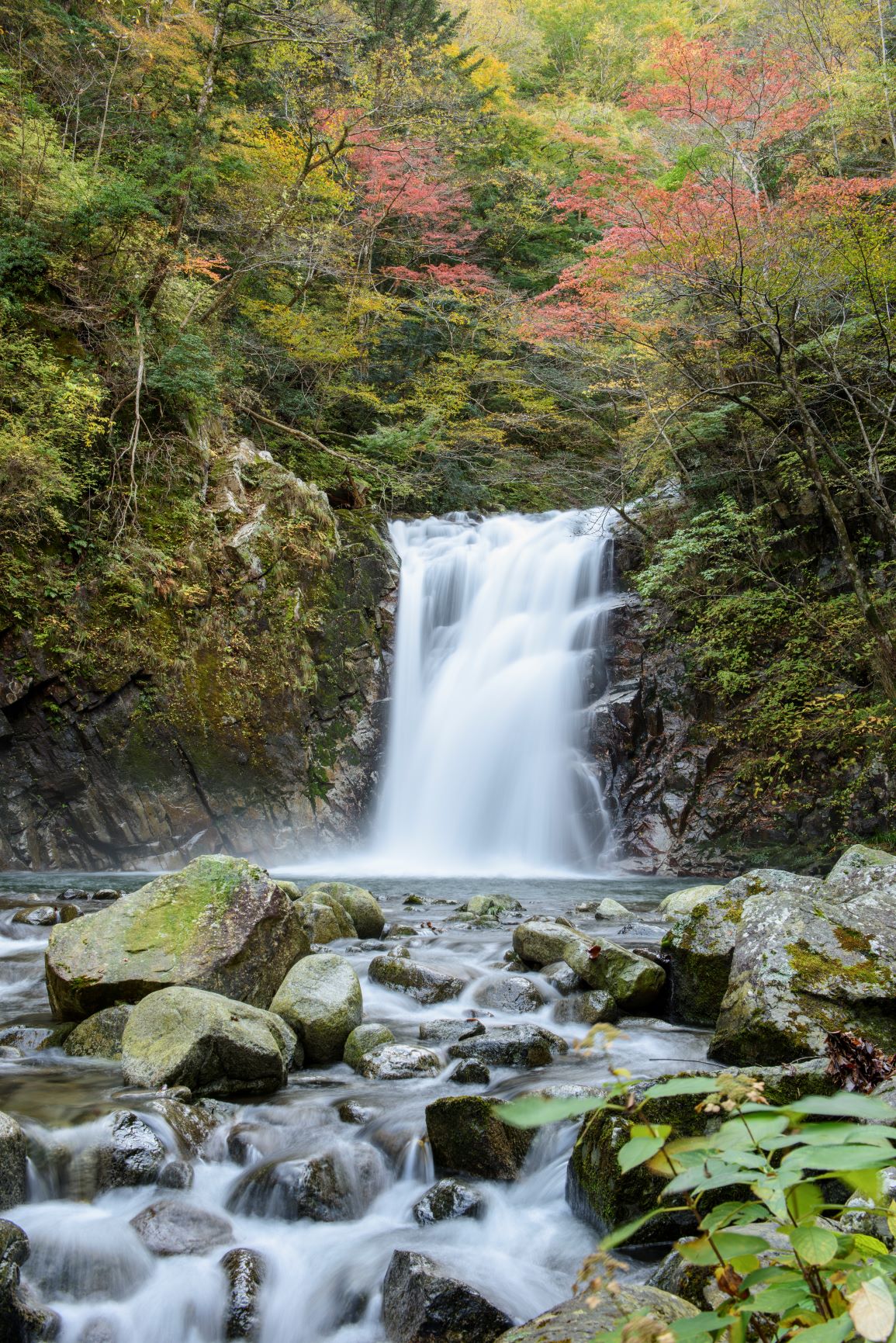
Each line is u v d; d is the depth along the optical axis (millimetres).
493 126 27438
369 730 17938
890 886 5508
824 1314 1019
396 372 24828
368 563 18734
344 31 19031
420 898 11148
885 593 15008
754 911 5375
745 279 13289
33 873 13703
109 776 14578
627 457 19953
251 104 20734
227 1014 5020
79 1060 5293
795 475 16562
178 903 6070
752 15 24094
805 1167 940
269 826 15969
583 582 19109
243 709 16031
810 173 14766
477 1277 3396
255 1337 3324
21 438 13617
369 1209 4090
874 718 14195
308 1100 4789
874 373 14742
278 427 20516
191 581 15891
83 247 16203
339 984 5820
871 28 18359
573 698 17859
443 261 26641
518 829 17359
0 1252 3330
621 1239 1013
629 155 15344
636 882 14875
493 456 23797
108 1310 3410
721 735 16797
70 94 18016
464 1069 5062
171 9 18250
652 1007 6434
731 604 16891
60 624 14375
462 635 19516
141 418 16484
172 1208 3781
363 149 21062
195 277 19219
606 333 18078
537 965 7195
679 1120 3719
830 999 4750
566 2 36406
